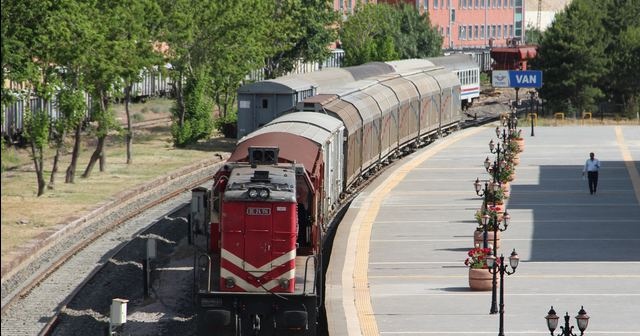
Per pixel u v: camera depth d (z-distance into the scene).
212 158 125.25
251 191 52.38
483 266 62.47
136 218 87.31
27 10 83.69
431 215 89.25
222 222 52.56
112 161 121.06
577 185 107.56
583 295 61.12
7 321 55.94
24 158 122.06
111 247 75.06
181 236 82.00
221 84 145.75
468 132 161.75
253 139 60.59
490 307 58.19
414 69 151.38
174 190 102.44
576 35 193.12
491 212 70.69
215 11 133.88
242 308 52.34
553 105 196.12
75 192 98.31
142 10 107.81
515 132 137.12
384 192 101.94
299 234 55.16
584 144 143.50
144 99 187.00
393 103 118.94
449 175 114.00
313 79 120.75
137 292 64.12
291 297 52.31
